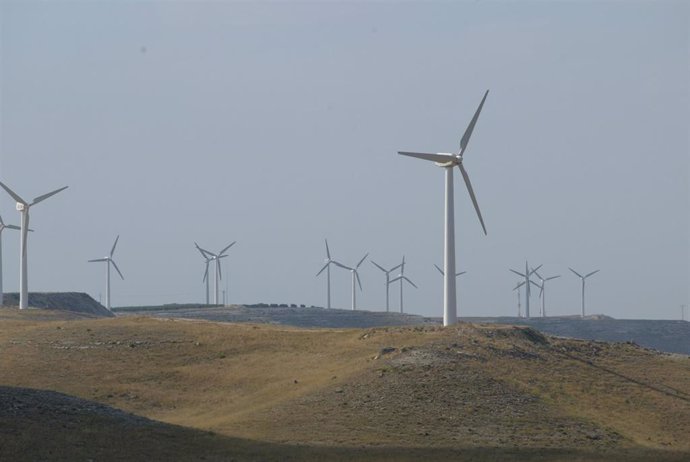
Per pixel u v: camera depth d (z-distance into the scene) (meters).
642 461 199.75
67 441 182.25
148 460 177.38
